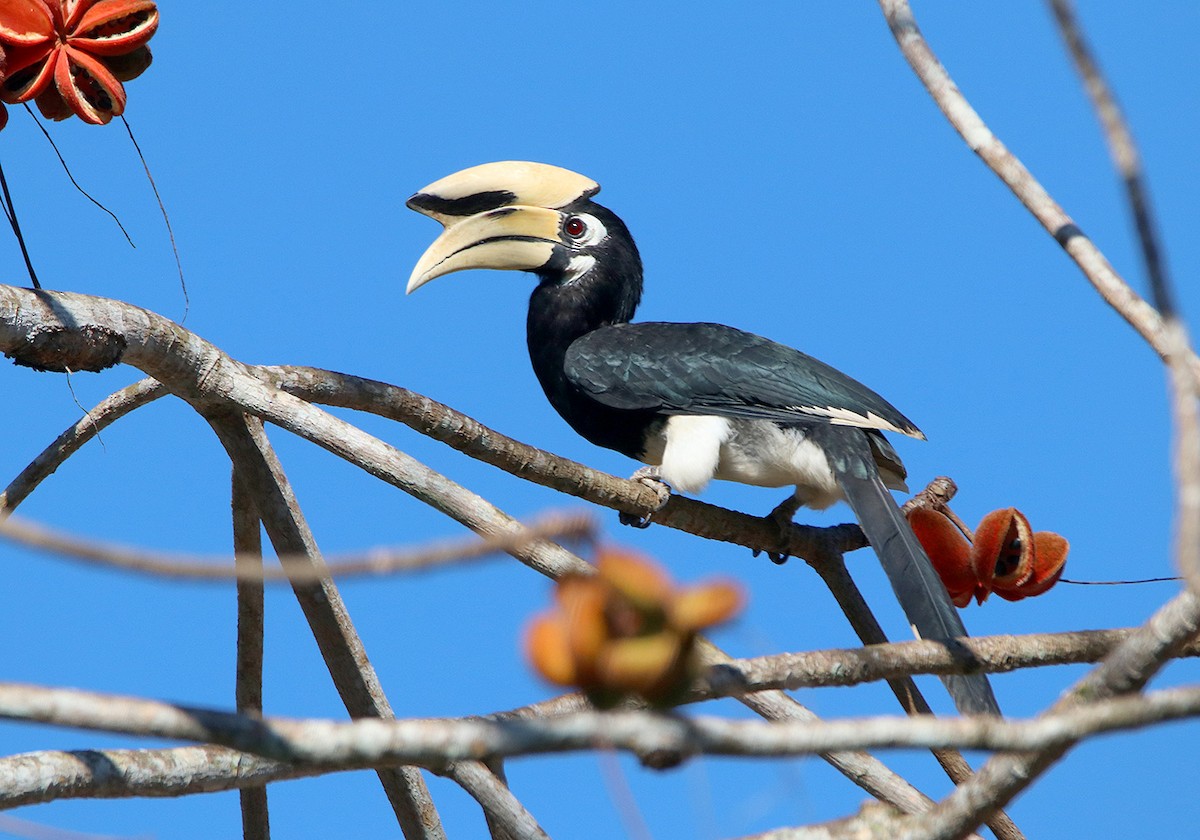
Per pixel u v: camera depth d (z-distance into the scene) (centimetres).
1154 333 606
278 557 1077
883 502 1259
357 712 1083
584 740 455
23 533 377
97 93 943
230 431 1053
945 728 482
